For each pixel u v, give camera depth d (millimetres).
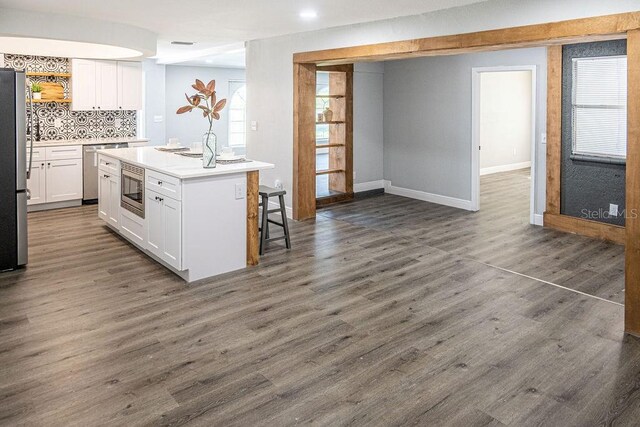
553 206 6000
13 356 2973
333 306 3760
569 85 5648
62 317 3523
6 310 3625
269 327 3404
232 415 2430
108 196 5652
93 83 7297
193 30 5871
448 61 7180
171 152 5609
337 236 5746
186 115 10773
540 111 6055
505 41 3947
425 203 7613
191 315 3586
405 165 8039
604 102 5363
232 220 4469
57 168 6891
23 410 2449
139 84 7758
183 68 10625
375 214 6887
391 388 2668
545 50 5945
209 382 2723
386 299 3896
